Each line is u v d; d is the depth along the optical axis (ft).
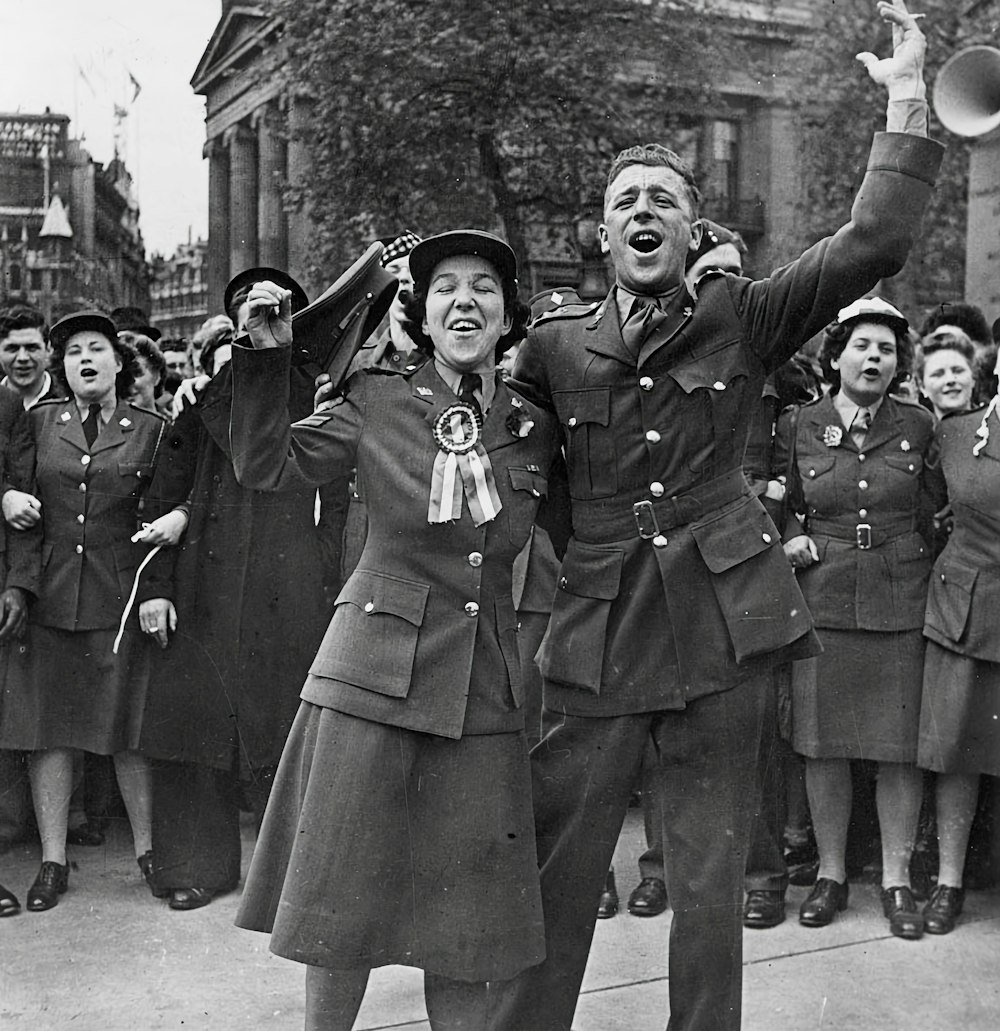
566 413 8.05
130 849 11.62
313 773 7.46
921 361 12.96
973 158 14.85
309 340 8.00
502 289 7.91
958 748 10.45
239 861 10.85
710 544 7.89
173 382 13.25
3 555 11.04
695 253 9.93
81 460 11.18
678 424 7.89
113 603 10.98
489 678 7.63
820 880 10.61
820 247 7.63
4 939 9.82
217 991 8.97
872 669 10.76
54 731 10.84
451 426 7.72
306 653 10.84
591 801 8.04
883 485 10.93
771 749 10.45
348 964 7.22
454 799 7.46
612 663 7.98
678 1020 7.96
